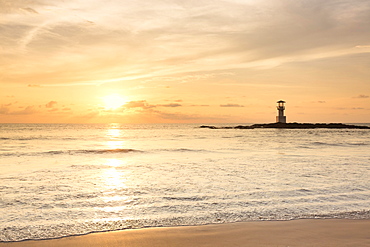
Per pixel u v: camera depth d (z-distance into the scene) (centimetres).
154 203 974
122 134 7575
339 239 642
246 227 723
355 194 1091
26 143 4062
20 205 947
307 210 878
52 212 871
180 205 948
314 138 5475
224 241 632
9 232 694
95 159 2267
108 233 686
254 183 1298
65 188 1208
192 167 1806
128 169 1733
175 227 726
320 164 1922
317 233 680
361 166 1833
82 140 4922
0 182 1330
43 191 1151
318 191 1140
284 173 1565
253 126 12481
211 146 3562
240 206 930
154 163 2006
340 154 2583
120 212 873
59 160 2186
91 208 916
